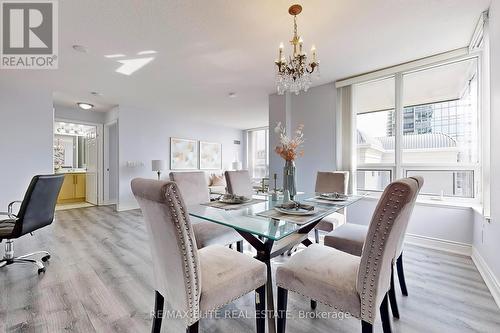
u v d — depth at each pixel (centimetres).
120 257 257
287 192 215
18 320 152
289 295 185
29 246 291
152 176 574
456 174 279
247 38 242
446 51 271
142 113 557
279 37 241
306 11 199
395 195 100
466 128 274
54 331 143
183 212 102
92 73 329
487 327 146
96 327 146
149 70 321
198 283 108
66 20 211
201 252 146
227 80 362
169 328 147
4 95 368
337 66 310
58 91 411
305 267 128
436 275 213
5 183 366
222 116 631
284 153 218
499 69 173
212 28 224
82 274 216
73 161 730
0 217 357
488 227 203
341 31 231
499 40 172
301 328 148
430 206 280
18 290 188
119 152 518
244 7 194
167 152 609
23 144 382
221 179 670
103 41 246
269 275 157
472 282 201
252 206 199
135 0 185
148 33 232
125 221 423
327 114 371
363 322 108
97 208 548
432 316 157
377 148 336
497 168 179
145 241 312
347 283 114
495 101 183
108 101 486
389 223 101
